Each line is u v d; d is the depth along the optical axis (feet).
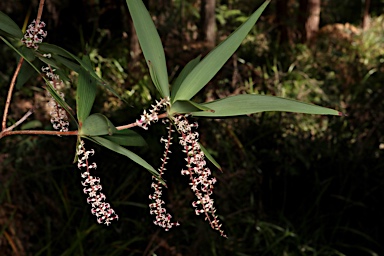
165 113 3.33
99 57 19.71
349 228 14.08
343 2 43.21
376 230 14.51
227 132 15.74
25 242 12.29
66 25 20.68
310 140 16.01
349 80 22.89
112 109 16.55
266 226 13.89
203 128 15.47
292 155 15.47
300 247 13.62
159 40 3.29
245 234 13.65
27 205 12.68
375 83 23.44
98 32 21.71
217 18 25.68
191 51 20.07
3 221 12.34
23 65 3.89
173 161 13.97
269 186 15.25
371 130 16.29
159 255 12.87
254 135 16.57
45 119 14.43
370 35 34.81
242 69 20.89
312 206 14.49
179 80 3.45
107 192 13.69
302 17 31.22
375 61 28.45
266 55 24.36
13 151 13.09
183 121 3.34
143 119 3.31
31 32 3.54
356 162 15.33
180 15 23.22
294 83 21.40
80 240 12.10
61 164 13.71
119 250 12.60
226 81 19.54
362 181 15.28
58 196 13.32
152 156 13.98
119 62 20.35
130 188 14.12
